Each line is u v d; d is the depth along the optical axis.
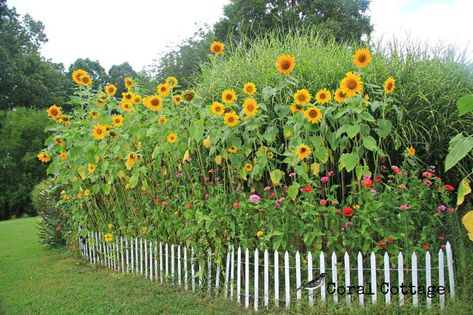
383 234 3.67
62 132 6.07
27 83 29.41
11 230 11.38
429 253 3.68
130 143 5.41
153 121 4.84
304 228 3.85
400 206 3.68
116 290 4.93
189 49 16.70
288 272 3.83
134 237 5.67
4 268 6.50
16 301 4.80
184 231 4.59
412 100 4.65
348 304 3.61
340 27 16.66
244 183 4.75
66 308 4.45
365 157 4.45
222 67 5.73
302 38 5.86
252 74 5.20
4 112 23.48
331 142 3.84
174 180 4.96
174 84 4.95
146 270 5.30
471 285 3.68
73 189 6.30
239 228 4.27
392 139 4.45
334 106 3.90
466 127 4.70
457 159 1.45
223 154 4.27
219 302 4.20
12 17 31.94
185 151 4.79
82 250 6.94
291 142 3.92
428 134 4.48
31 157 21.39
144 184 5.19
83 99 5.76
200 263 4.50
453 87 4.83
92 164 5.56
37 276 5.86
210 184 4.60
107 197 6.17
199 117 4.79
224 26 19.20
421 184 3.97
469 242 4.30
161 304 4.31
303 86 4.73
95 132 5.18
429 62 5.15
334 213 3.79
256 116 4.24
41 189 8.84
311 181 3.82
